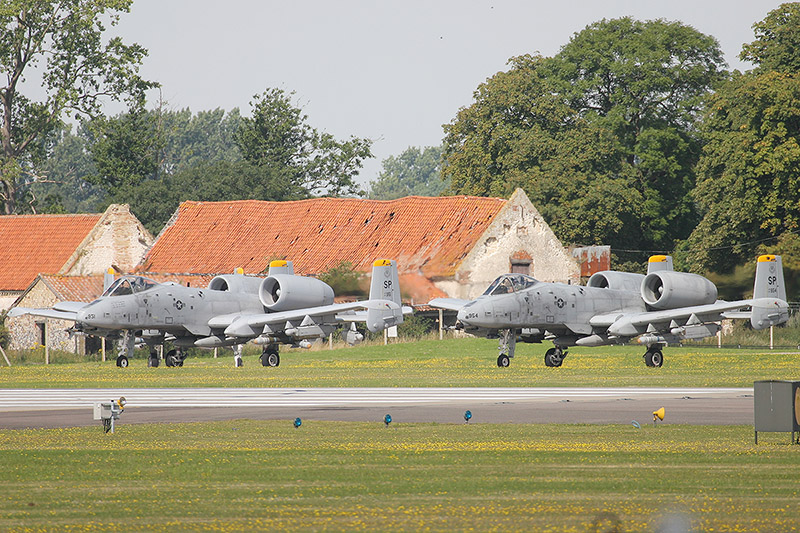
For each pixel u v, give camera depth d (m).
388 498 57.94
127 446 77.94
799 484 60.69
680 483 61.25
